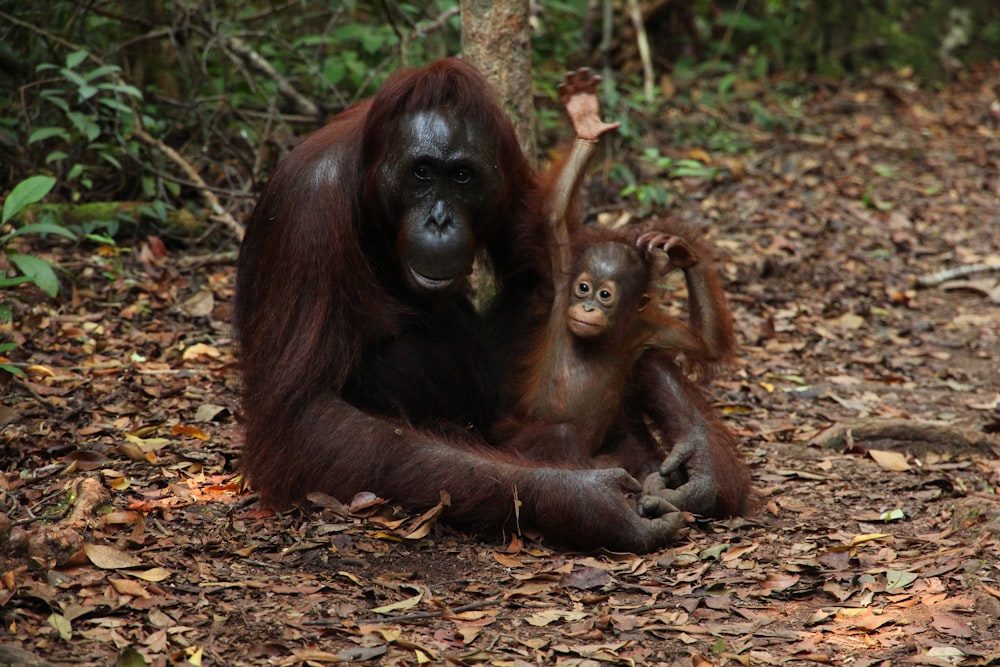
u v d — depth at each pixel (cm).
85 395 996
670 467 819
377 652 600
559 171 882
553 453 811
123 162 1477
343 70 1708
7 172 1445
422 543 748
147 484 830
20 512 737
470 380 876
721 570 740
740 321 1373
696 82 2319
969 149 2202
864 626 661
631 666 604
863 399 1183
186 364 1102
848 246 1667
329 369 782
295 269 780
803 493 923
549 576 713
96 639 589
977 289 1536
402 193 768
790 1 2817
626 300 835
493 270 941
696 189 1811
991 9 2892
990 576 719
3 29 1499
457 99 770
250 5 1842
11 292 1173
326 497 769
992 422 1113
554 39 2173
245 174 1555
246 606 645
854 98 2503
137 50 1614
